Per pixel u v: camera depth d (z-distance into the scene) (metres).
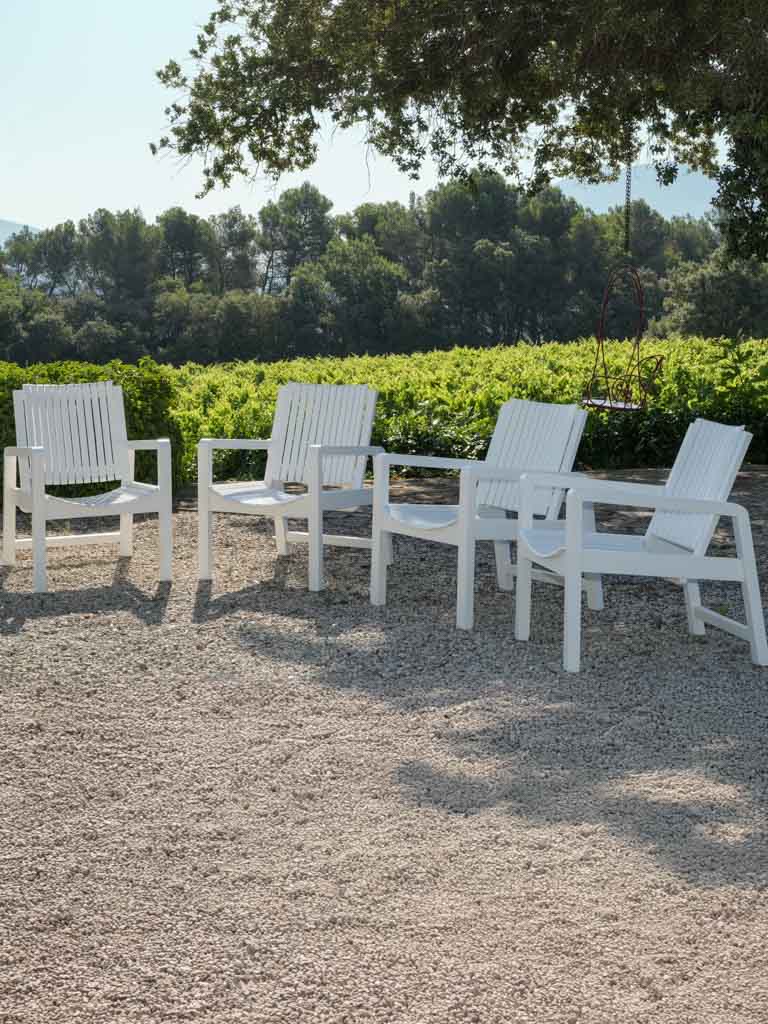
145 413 9.12
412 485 10.38
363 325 64.19
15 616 5.43
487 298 63.56
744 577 4.79
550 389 12.66
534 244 63.56
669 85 9.03
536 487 5.77
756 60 8.35
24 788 3.41
